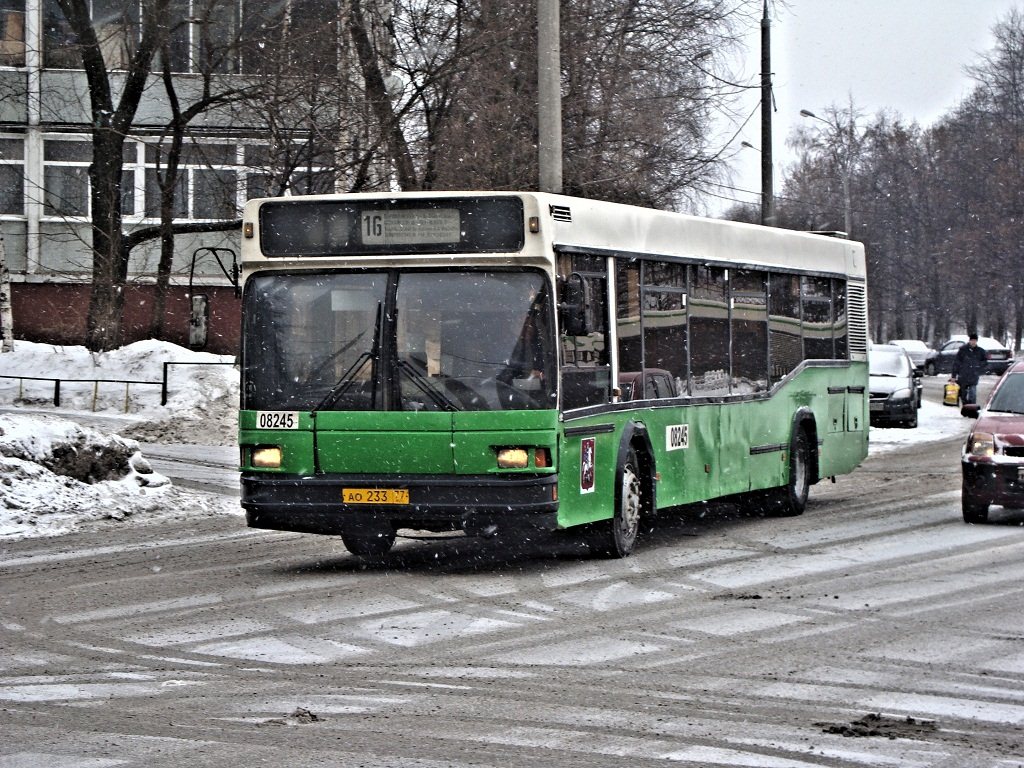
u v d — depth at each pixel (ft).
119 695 29.66
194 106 114.52
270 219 47.78
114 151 121.60
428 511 45.75
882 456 105.19
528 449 45.62
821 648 34.65
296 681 30.99
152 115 135.95
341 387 46.60
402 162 102.42
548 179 73.77
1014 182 295.89
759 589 44.24
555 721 27.22
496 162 103.35
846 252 75.46
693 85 112.27
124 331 137.28
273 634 36.68
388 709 28.25
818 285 71.61
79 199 140.87
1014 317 363.56
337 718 27.48
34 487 63.05
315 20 103.81
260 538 58.29
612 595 43.09
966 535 58.13
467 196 46.42
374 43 102.22
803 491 68.54
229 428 104.27
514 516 45.44
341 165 101.50
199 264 138.72
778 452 65.72
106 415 106.01
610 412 50.24
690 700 29.04
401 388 46.21
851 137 339.98
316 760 24.39
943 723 27.20
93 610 40.55
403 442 45.91
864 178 342.03
